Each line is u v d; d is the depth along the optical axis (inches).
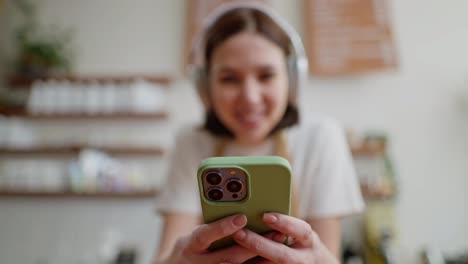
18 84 60.7
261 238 12.2
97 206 57.6
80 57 62.5
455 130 54.7
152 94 57.7
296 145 24.0
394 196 52.3
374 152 52.5
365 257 51.1
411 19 58.7
